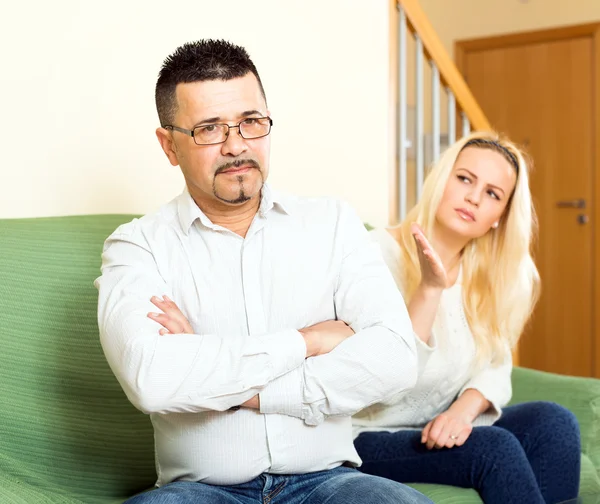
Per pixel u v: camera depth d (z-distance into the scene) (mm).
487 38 5453
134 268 1496
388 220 3158
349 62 2996
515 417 1947
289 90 2789
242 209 1528
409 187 4211
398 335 1479
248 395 1374
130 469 1807
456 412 1887
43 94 2098
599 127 5121
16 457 1653
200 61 1436
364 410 1968
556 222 5305
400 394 1582
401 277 2018
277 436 1438
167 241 1531
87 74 2197
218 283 1509
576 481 1875
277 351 1385
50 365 1710
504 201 2016
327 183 2936
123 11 2279
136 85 2324
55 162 2131
